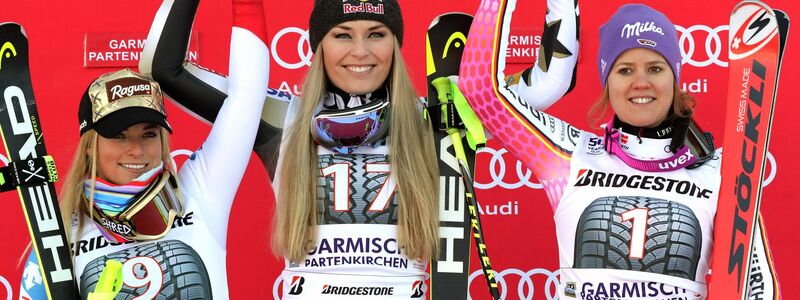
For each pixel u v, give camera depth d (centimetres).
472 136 348
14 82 339
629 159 337
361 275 333
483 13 348
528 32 456
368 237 334
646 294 326
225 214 337
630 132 343
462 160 347
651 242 327
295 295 337
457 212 350
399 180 337
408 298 335
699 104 454
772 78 334
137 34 460
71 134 459
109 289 310
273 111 360
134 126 321
